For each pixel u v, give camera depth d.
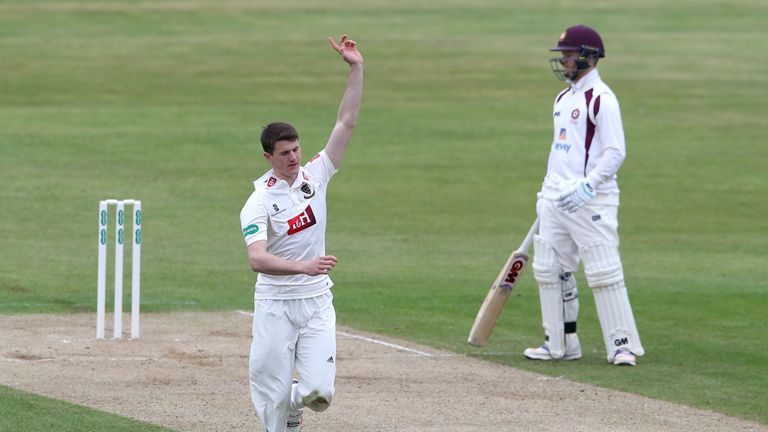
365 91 115.62
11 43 137.50
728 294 50.34
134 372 35.62
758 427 30.97
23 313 44.22
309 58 134.75
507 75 125.88
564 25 163.62
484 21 166.50
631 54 141.38
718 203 73.44
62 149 85.00
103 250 40.16
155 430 29.31
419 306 47.28
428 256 58.22
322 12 172.62
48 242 58.88
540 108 108.44
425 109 106.69
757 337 42.66
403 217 68.06
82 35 146.00
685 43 150.12
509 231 65.00
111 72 122.12
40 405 31.19
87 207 67.56
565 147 38.88
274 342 26.39
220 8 173.62
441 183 78.31
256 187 26.48
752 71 131.00
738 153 90.12
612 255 38.72
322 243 26.97
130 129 93.75
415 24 163.00
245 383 34.66
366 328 43.12
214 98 109.75
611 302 38.66
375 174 80.75
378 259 57.22
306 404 26.59
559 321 38.94
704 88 120.25
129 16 162.75
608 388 35.12
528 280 53.91
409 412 31.78
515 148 91.06
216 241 60.34
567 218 38.66
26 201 68.38
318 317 26.52
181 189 73.69
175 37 147.38
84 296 47.84
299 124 97.62
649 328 44.06
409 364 37.66
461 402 32.97
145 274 52.66
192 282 51.25
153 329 42.03
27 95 108.00
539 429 30.34
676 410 32.56
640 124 101.62
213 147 87.81
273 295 26.36
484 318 39.56
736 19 171.62
